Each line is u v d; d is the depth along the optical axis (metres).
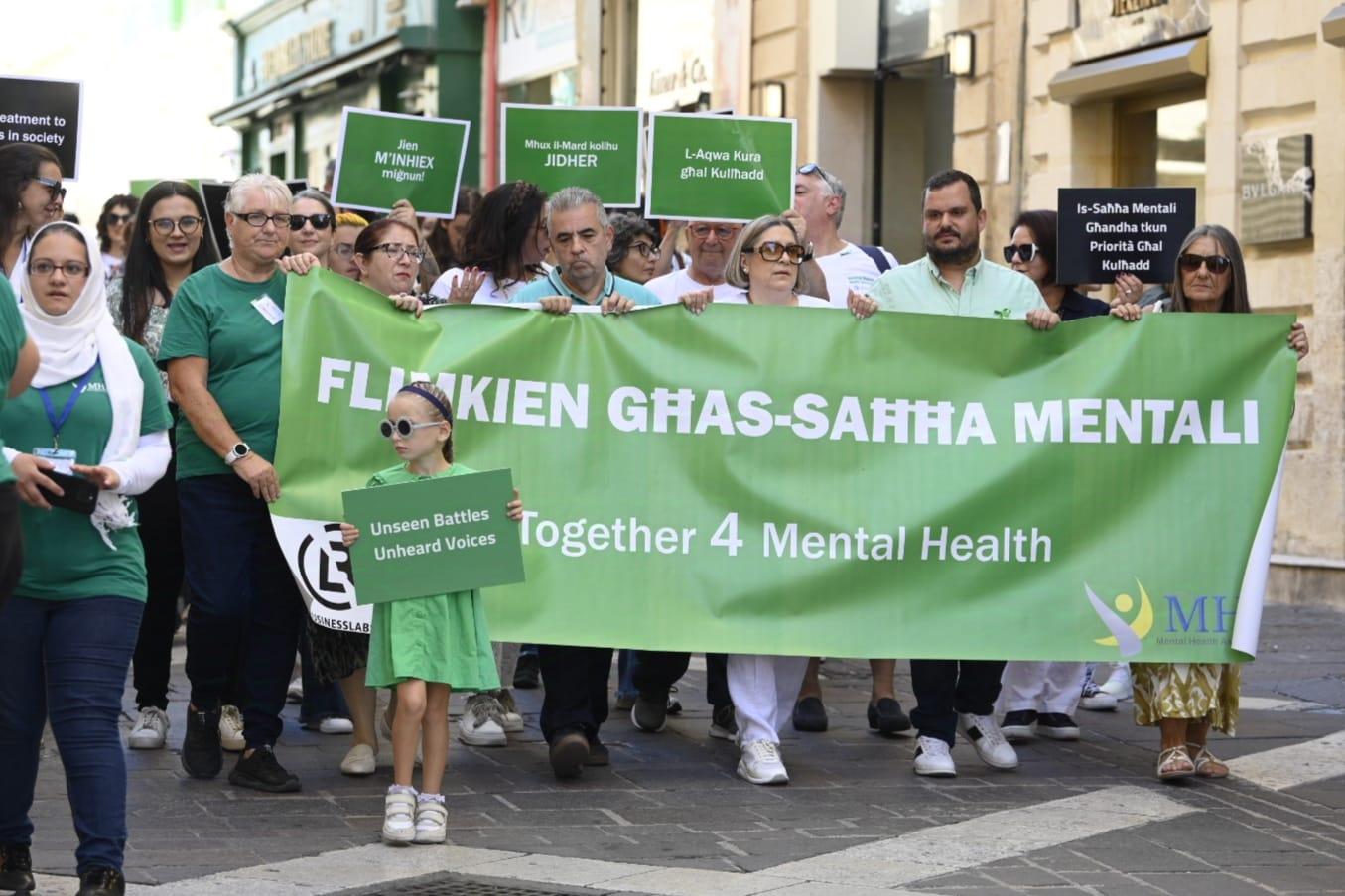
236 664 7.65
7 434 5.42
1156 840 6.33
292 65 33.97
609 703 9.12
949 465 7.39
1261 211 13.06
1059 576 7.39
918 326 7.42
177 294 6.98
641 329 7.31
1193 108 14.03
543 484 7.23
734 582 7.29
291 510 6.88
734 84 20.25
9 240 6.73
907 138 18.34
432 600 6.27
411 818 6.20
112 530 5.41
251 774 6.95
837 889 5.66
